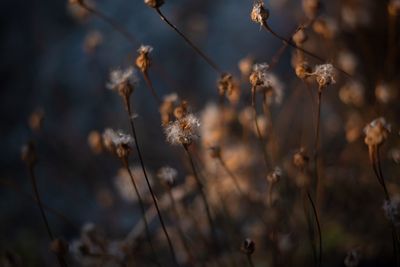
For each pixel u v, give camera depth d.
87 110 1.12
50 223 0.99
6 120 1.16
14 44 1.23
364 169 0.87
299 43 0.72
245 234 0.85
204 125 0.82
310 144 0.95
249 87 0.91
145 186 0.83
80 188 1.03
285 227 0.80
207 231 0.84
